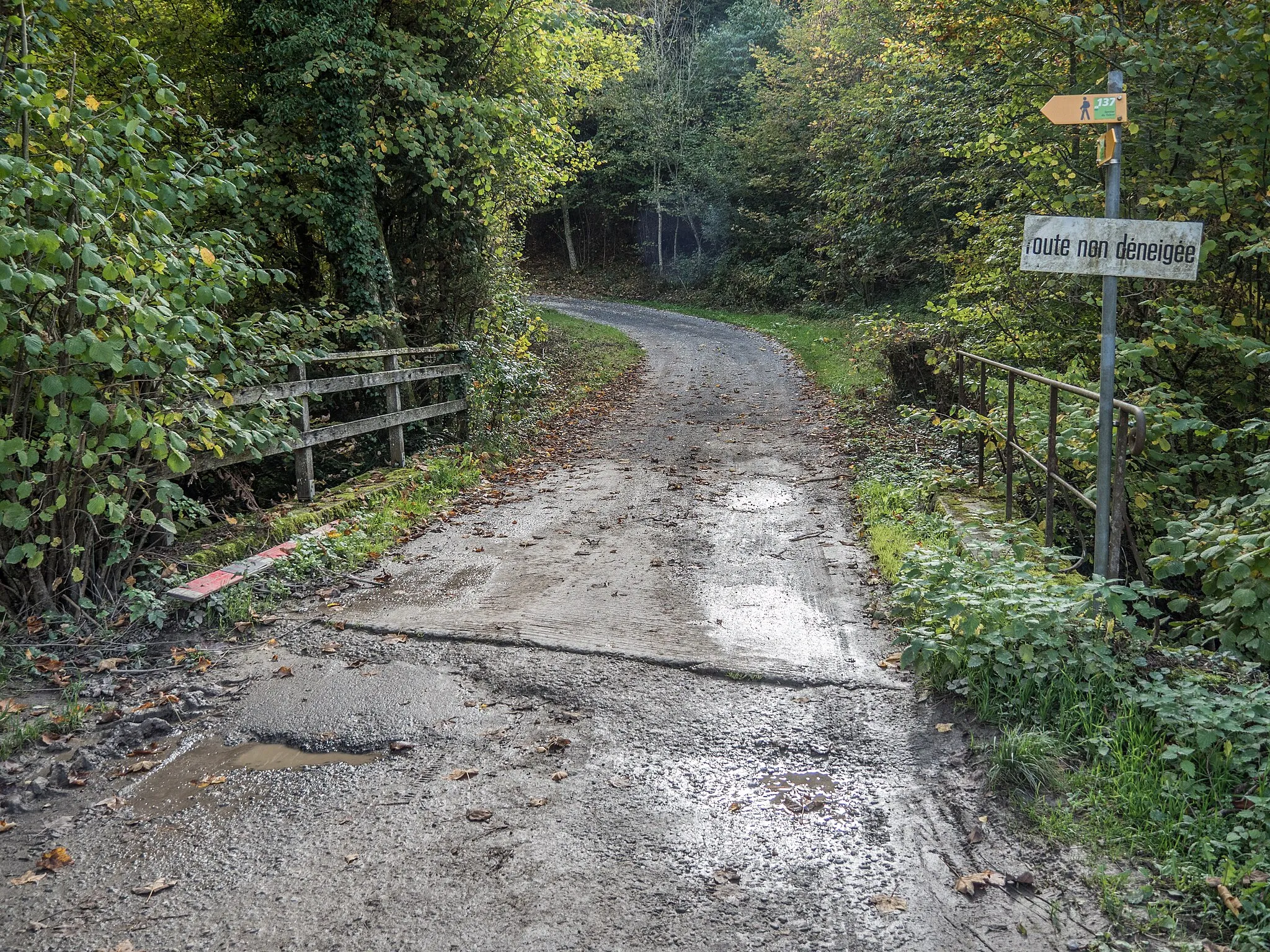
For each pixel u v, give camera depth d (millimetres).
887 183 16703
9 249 4113
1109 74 4102
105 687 4441
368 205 10477
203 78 11734
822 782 3498
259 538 6387
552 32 11906
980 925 2656
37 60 5062
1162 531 6207
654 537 7207
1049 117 4188
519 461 10820
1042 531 5988
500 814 3314
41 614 4973
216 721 4137
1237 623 4047
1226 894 2621
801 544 6887
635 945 2598
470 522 7855
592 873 2943
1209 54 5629
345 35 9969
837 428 12164
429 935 2658
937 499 7305
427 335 11461
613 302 39750
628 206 44406
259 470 9664
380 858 3059
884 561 6035
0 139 5008
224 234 6016
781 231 35625
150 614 5109
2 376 4570
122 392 4949
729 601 5598
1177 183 6555
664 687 4355
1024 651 3830
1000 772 3387
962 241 18078
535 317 16688
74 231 4434
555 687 4375
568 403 15531
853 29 20750
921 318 21719
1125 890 2756
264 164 10422
